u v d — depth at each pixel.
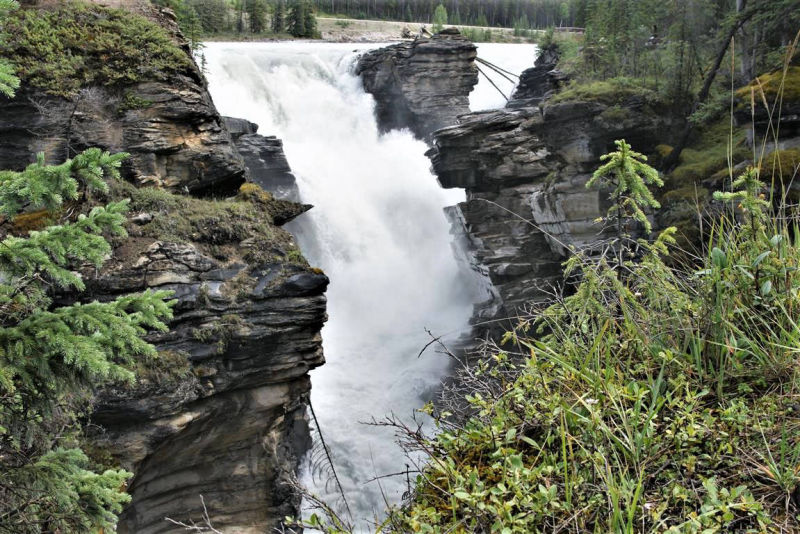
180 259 10.85
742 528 2.27
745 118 16.22
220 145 13.67
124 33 12.95
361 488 14.91
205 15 55.62
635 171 3.61
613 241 3.62
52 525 4.37
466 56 42.22
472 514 2.40
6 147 11.72
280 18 61.44
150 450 9.95
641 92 21.67
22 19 12.20
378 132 40.53
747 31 19.05
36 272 4.05
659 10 26.62
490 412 2.97
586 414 2.73
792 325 2.85
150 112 12.76
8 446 4.32
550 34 41.19
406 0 85.31
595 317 3.45
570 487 2.40
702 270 3.21
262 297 11.14
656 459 2.52
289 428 12.72
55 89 11.90
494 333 22.28
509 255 22.94
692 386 2.94
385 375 22.48
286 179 29.47
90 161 3.90
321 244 29.95
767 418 2.62
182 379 10.18
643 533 2.22
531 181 23.12
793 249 3.14
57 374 3.84
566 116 21.95
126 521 10.48
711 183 16.98
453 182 24.06
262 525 11.66
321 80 40.44
